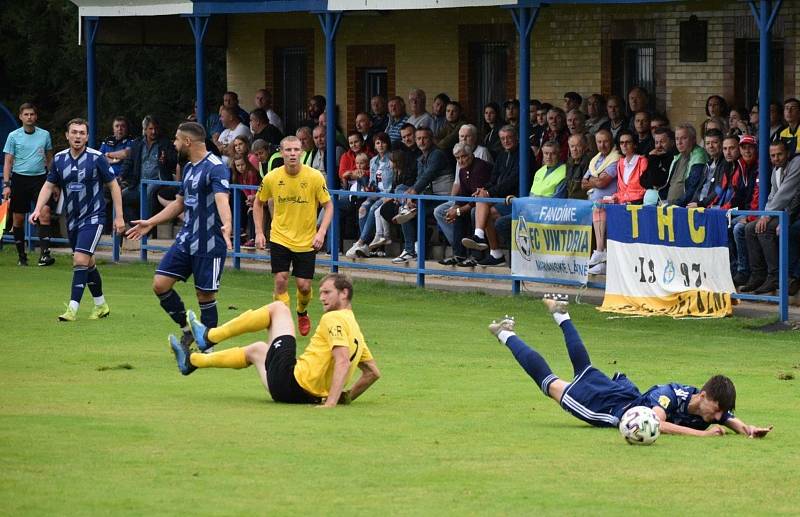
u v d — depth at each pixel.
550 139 33.47
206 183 22.83
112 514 11.80
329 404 17.89
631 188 29.89
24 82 70.25
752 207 28.28
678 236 27.52
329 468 13.91
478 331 26.38
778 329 26.06
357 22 41.91
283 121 44.38
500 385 20.36
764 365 22.56
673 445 15.62
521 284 30.84
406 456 14.63
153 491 12.70
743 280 27.97
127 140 40.75
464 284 31.86
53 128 67.88
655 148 30.42
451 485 13.23
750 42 34.69
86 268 26.77
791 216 27.38
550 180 31.30
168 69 64.19
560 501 12.63
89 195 26.62
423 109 37.38
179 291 31.52
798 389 20.33
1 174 44.03
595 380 16.73
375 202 34.34
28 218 39.59
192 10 37.91
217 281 23.16
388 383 20.47
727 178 28.62
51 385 19.72
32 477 13.23
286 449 14.89
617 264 28.47
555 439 15.86
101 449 14.66
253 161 36.44
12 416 16.80
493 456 14.73
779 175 27.50
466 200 31.19
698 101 35.41
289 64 44.22
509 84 38.78
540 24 38.00
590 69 37.19
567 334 17.03
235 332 18.89
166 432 15.76
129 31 43.47
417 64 40.62
